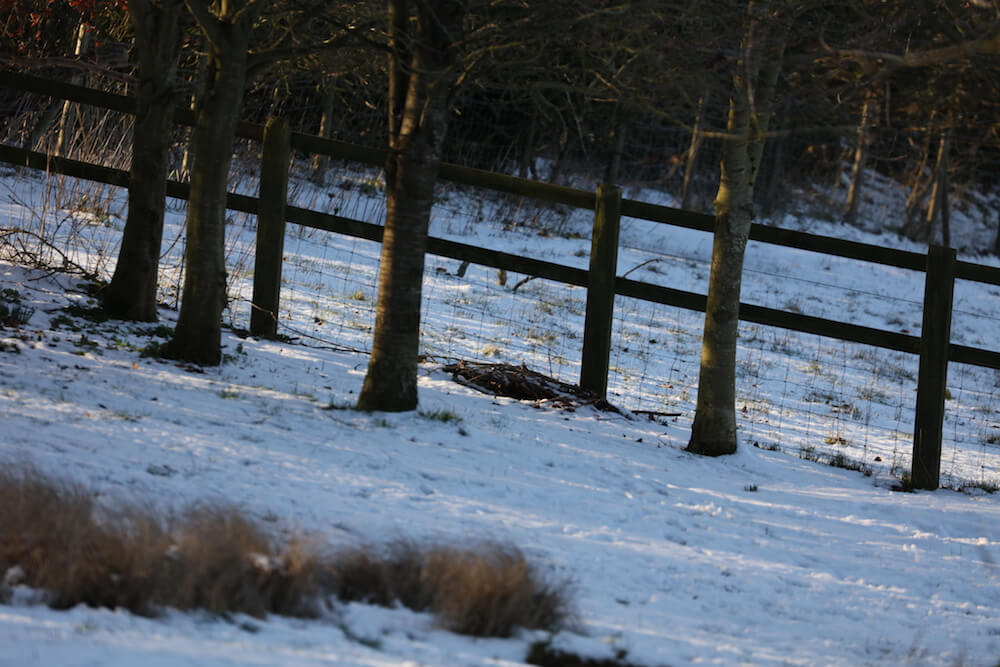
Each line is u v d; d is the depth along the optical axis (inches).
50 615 286.5
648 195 2477.9
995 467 885.2
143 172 800.3
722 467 722.2
